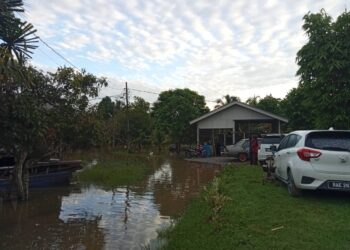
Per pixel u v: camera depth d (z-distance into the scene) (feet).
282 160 35.63
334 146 29.63
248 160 92.07
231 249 20.89
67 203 43.60
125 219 35.50
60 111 50.90
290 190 32.83
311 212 27.35
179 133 135.64
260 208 29.14
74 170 61.46
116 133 143.33
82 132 54.75
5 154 50.78
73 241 28.68
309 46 47.06
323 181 29.37
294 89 103.86
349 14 45.42
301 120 101.86
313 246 20.38
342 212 27.12
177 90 176.65
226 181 45.50
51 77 50.01
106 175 65.31
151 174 70.79
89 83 54.24
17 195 45.29
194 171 75.10
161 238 28.17
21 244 28.07
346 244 20.66
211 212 29.84
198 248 22.59
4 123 37.68
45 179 55.83
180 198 45.60
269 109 149.79
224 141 119.44
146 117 146.10
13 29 29.37
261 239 21.98
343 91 45.27
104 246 27.30
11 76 31.04
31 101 40.19
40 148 46.21
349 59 44.55
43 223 34.37
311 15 47.19
